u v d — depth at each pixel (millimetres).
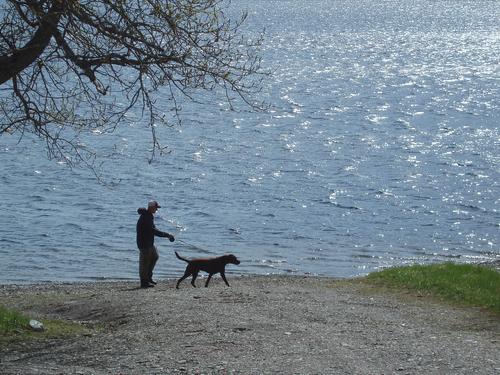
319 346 14609
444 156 63344
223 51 14312
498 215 45938
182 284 26188
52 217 44938
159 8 13492
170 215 45906
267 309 19031
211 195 50938
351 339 15352
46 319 18797
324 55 152875
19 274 34344
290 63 138750
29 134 70875
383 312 19109
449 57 150375
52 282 32812
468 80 116250
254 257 37719
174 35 13641
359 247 39812
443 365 13234
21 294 25859
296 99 98062
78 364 13609
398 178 55719
